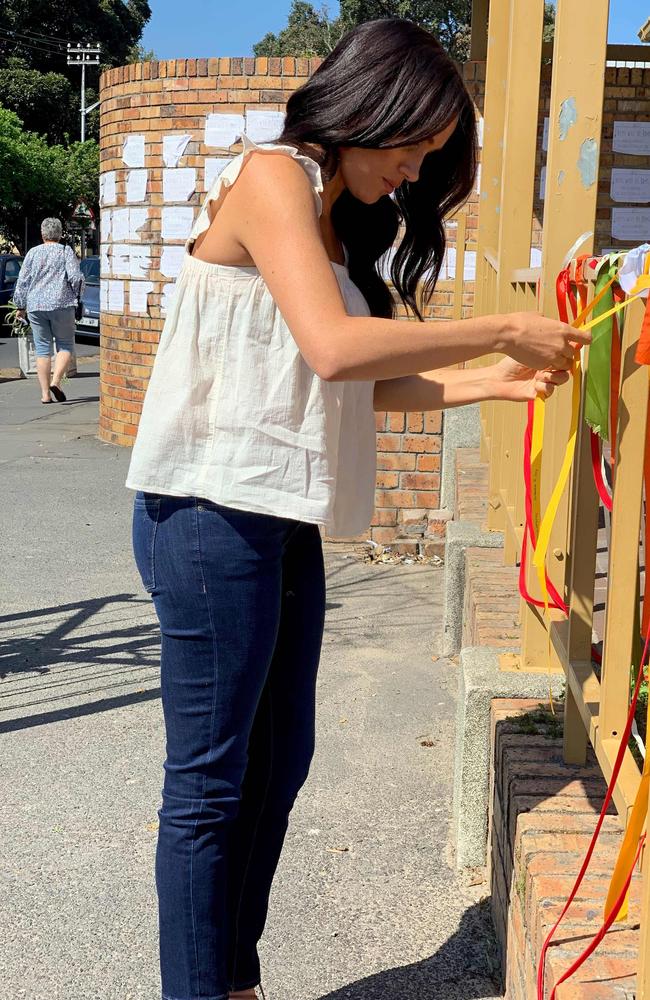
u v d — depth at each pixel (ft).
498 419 14.06
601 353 6.29
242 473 6.12
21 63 164.55
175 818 6.66
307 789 11.75
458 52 136.26
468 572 13.07
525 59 12.17
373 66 5.80
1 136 136.56
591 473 7.27
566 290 7.22
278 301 5.72
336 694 14.60
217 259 6.11
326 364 5.55
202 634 6.39
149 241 30.32
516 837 7.20
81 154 150.41
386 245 6.97
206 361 6.19
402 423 21.43
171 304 6.37
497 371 7.08
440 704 14.25
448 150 6.63
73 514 24.59
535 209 25.86
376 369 5.59
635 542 6.07
